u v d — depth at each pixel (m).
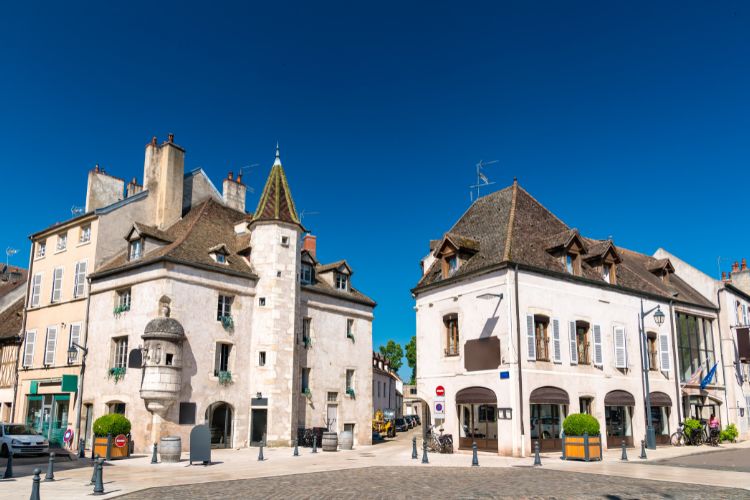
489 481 15.95
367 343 36.81
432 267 30.45
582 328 27.42
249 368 29.88
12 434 24.62
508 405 23.98
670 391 30.38
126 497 13.34
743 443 31.81
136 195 34.19
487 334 25.47
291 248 31.56
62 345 32.38
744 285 45.28
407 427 57.59
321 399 33.09
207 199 35.31
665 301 31.64
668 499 12.64
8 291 40.91
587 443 22.06
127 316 28.58
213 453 26.02
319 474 18.11
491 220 29.64
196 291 28.30
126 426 23.69
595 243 30.22
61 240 35.06
